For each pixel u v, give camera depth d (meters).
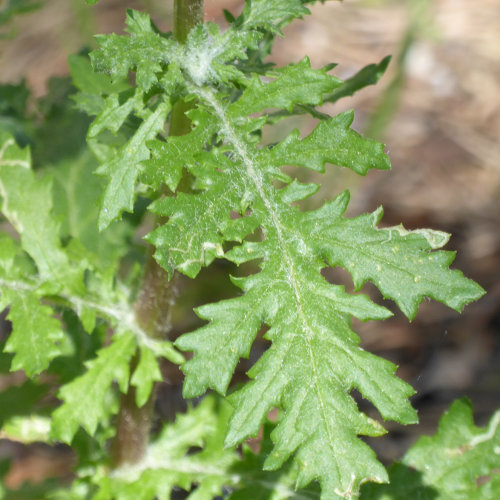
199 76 0.52
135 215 0.67
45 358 0.56
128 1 1.55
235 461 0.61
